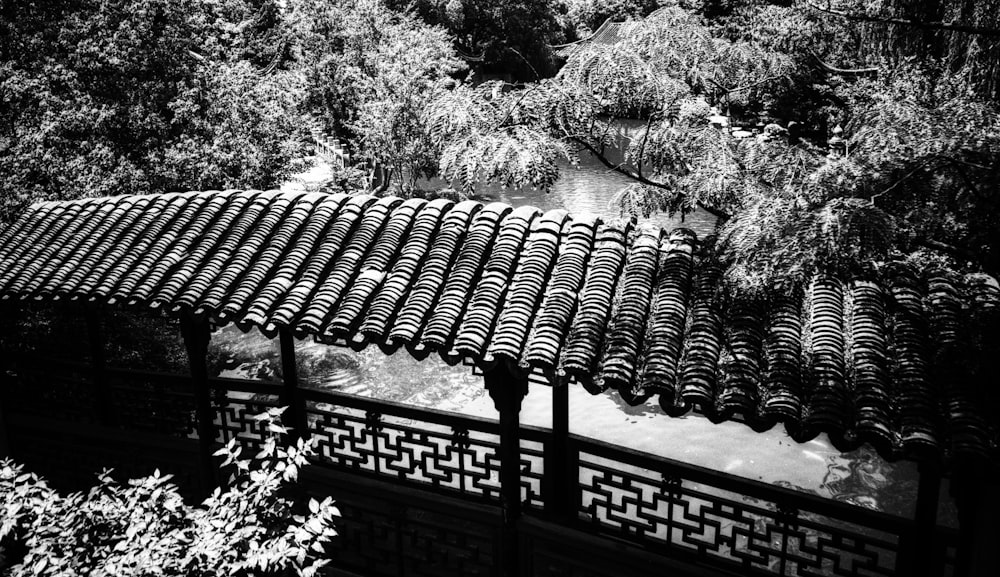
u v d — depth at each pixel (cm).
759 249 496
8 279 697
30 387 922
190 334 677
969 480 438
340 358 1617
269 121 1864
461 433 665
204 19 1927
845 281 512
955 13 642
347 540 699
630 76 584
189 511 497
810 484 1113
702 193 577
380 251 651
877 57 724
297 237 697
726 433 1264
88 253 720
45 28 1546
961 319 496
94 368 850
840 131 741
